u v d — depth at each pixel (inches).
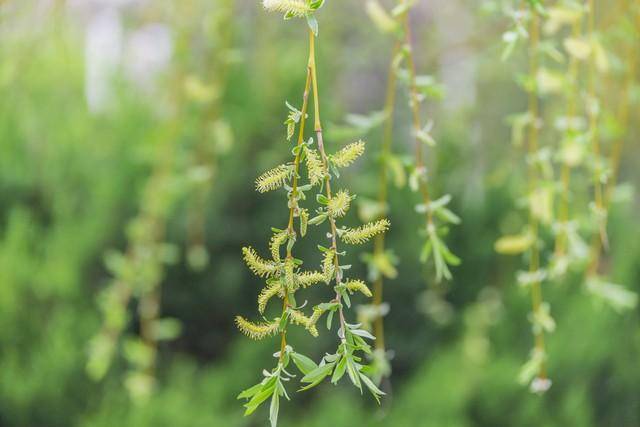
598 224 53.5
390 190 102.4
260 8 87.7
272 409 38.7
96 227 99.2
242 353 94.5
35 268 92.1
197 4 74.9
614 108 67.9
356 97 128.4
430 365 96.2
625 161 102.7
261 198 102.2
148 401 80.4
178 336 104.4
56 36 72.3
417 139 50.3
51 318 90.9
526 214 102.4
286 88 100.3
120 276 79.5
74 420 84.3
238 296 103.2
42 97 101.2
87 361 86.0
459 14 97.4
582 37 53.0
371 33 97.8
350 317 101.1
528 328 97.6
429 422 81.1
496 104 100.0
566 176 53.7
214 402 87.9
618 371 93.3
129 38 96.3
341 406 84.4
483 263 106.3
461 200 107.0
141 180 100.9
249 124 101.2
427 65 93.0
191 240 98.6
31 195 103.3
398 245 103.0
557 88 53.4
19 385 83.0
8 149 102.2
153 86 102.7
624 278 95.3
